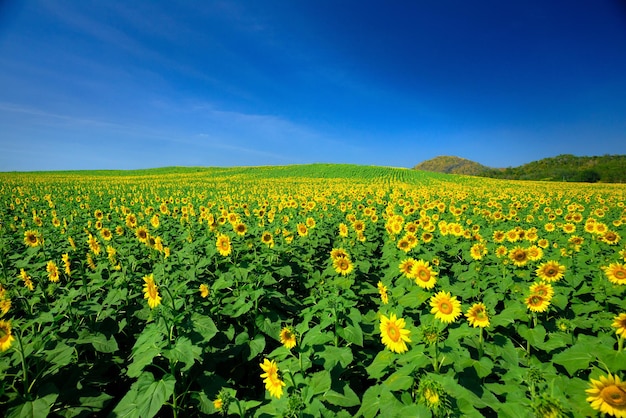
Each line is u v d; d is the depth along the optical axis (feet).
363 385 15.31
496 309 19.24
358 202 80.43
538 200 82.69
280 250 27.17
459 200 88.79
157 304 13.28
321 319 15.52
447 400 8.78
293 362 13.01
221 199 89.04
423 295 15.74
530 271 22.30
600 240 32.27
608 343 12.88
